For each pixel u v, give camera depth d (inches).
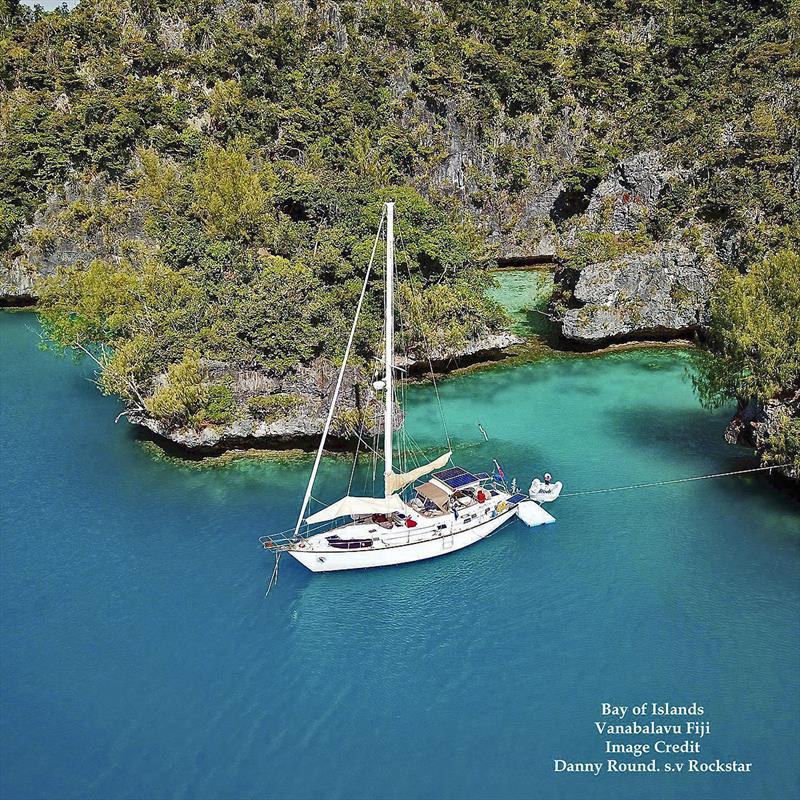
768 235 3196.4
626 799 1403.8
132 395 2600.9
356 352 2716.5
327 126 4485.7
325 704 1616.6
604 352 3341.5
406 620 1831.9
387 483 2041.1
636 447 2568.9
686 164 3587.6
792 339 2204.7
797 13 4306.1
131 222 4141.2
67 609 1876.2
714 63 4293.8
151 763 1492.4
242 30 4815.5
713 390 2450.8
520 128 4584.2
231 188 3459.6
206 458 2527.1
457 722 1571.1
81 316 2888.8
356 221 3437.5
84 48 4852.4
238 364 2583.7
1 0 5236.2
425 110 4608.8
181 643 1772.9
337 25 4896.7
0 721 1581.0
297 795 1424.7
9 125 4466.0
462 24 4891.7
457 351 3134.8
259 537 2112.5
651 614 1824.6
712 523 2150.6
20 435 2716.5
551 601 1878.7
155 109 4471.0
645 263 3297.2
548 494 2262.6
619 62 4623.5
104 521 2204.7
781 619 1796.3
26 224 4207.7
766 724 1546.5
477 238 4205.2
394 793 1424.7
